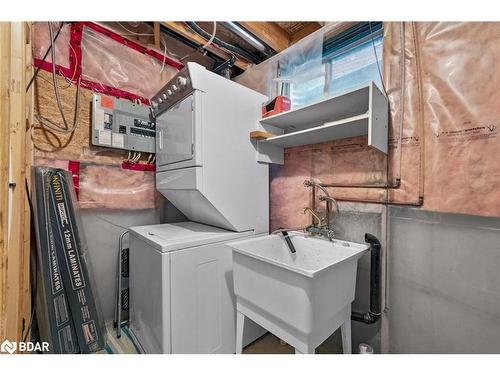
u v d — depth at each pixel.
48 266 1.49
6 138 1.25
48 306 1.46
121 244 2.03
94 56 1.96
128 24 2.16
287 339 1.21
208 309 1.52
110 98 1.98
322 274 1.11
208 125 1.56
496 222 1.10
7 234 1.27
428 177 1.30
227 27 2.04
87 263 1.74
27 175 1.49
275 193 2.19
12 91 1.32
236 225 1.74
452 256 1.22
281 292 1.19
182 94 1.63
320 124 1.85
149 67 2.29
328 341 1.75
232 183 1.70
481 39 1.13
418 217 1.35
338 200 1.74
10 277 1.27
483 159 1.11
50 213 1.54
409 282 1.38
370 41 1.71
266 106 1.86
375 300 1.45
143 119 2.17
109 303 2.04
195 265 1.46
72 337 1.56
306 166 1.96
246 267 1.39
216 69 2.44
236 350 1.55
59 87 1.77
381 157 1.52
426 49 1.31
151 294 1.48
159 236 1.59
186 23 2.04
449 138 1.22
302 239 1.72
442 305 1.25
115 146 1.99
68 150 1.81
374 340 1.52
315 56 1.93
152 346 1.46
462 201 1.17
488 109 1.10
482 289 1.13
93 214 1.96
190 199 1.76
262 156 1.91
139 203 2.20
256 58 2.58
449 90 1.22
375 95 1.30
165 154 1.91
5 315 1.24
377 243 1.46
